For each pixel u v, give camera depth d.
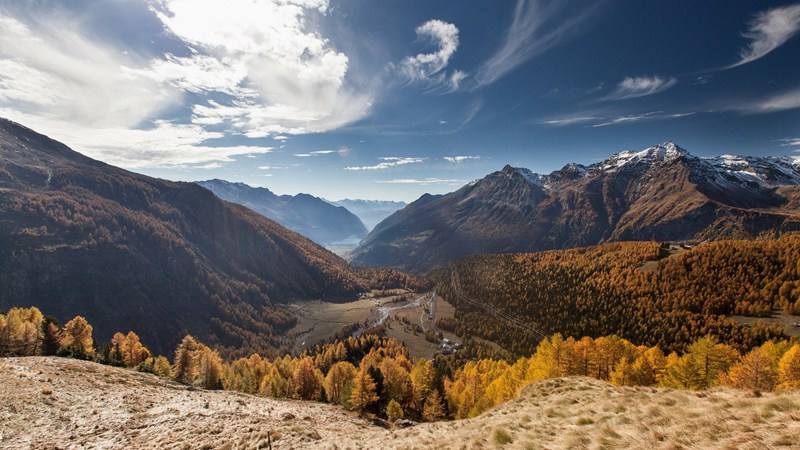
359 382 85.06
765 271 147.75
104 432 36.62
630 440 17.59
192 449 30.77
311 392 105.44
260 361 136.75
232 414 42.44
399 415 81.88
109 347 108.12
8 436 34.28
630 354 79.69
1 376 46.56
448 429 30.92
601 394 32.91
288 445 29.34
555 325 175.25
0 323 95.81
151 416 42.12
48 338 94.44
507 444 20.91
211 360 100.31
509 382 81.62
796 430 14.69
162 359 104.25
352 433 37.84
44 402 42.03
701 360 66.06
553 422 24.28
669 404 23.03
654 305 151.62
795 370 56.25
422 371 105.19
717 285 150.62
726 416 17.89
